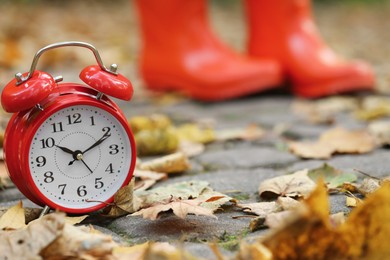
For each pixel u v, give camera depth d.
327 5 11.72
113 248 1.27
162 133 2.32
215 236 1.41
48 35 5.86
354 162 2.09
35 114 1.43
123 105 3.24
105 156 1.50
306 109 3.04
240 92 3.26
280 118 2.90
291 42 3.36
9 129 1.48
